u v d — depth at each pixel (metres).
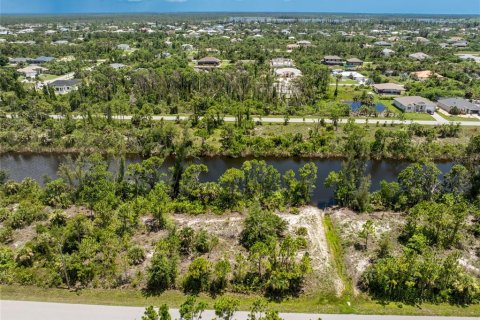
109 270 36.28
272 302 33.22
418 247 38.75
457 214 40.38
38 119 80.75
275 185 52.00
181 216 46.69
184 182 50.94
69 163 62.28
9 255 37.56
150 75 104.31
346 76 135.00
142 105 91.56
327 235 44.22
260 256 35.31
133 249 37.66
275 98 95.06
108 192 48.00
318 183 59.25
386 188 49.28
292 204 50.53
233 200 49.50
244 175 51.31
